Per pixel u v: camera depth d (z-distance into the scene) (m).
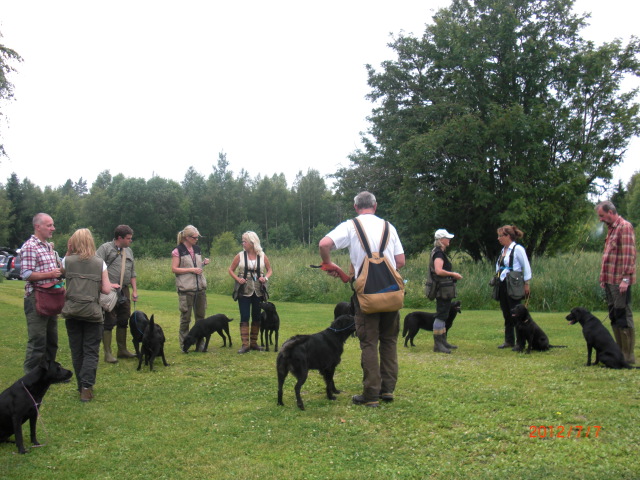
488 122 21.12
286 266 18.61
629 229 6.21
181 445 3.97
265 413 4.69
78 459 3.74
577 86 21.75
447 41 23.00
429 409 4.62
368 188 27.84
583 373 5.83
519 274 7.56
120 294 7.14
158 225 70.56
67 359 7.23
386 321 4.87
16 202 69.94
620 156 21.64
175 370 6.52
